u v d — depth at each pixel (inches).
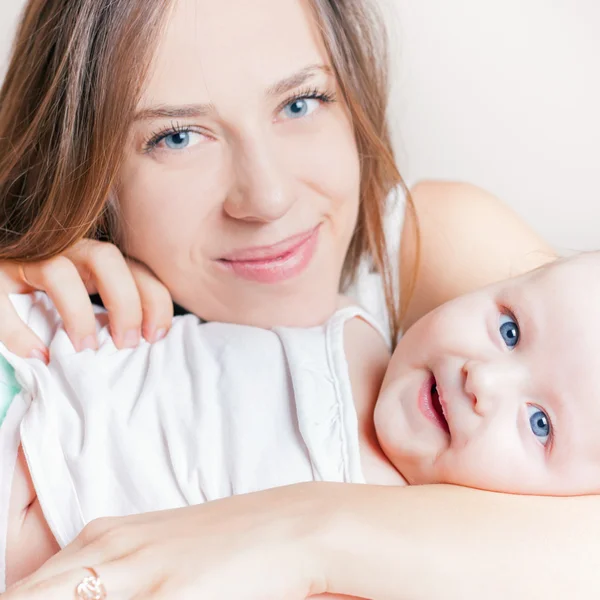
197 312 51.7
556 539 34.4
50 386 41.8
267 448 42.0
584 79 76.5
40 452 40.3
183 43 42.0
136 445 41.5
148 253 48.9
